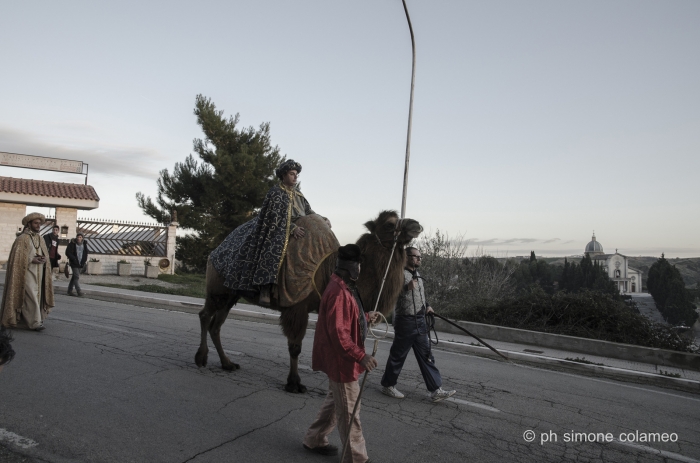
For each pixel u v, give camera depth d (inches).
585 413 231.6
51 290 332.8
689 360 356.8
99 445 157.9
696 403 272.1
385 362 316.2
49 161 941.2
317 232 214.1
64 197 863.7
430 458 167.9
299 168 231.0
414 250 235.8
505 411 225.3
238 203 1006.4
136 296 549.0
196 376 240.1
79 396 199.8
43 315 330.0
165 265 920.9
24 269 313.6
